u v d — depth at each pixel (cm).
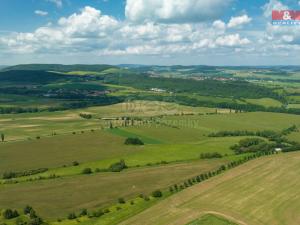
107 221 10706
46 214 11356
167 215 11131
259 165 16662
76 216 11106
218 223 10619
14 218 11056
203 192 13150
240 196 12788
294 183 14175
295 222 10875
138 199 12519
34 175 15425
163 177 15012
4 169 16300
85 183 14312
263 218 11106
